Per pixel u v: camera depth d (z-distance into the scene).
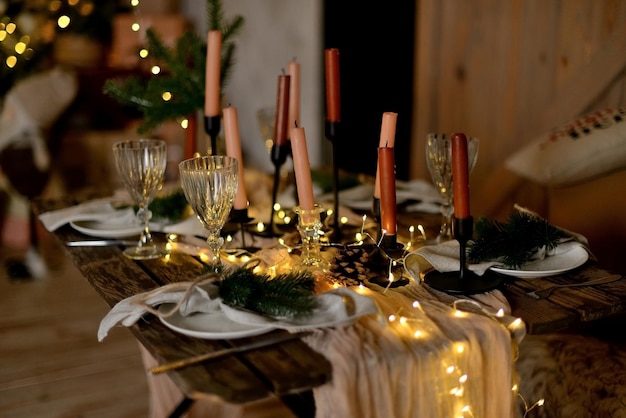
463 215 1.24
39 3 3.85
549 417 1.51
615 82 2.27
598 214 1.96
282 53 4.10
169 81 1.89
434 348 1.08
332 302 1.13
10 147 3.11
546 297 1.25
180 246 1.56
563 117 2.42
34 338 2.63
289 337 1.10
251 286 1.16
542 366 1.56
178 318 1.15
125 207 1.75
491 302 1.21
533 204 2.59
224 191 1.29
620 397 1.40
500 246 1.35
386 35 3.36
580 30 2.35
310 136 3.91
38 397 2.26
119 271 1.43
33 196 3.21
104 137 3.57
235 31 2.04
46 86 3.13
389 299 1.21
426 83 3.12
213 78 1.67
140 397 2.27
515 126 2.67
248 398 0.96
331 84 1.54
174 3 5.21
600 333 1.67
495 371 1.15
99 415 2.16
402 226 1.71
